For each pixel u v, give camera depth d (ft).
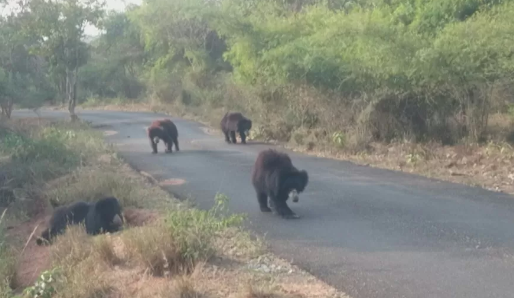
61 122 95.20
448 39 49.85
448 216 32.01
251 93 77.00
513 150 48.24
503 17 50.78
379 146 55.21
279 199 32.73
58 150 55.67
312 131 63.52
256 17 79.00
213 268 24.47
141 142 71.51
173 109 126.62
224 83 115.24
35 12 100.63
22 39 113.50
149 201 37.83
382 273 23.49
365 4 84.74
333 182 42.37
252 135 71.61
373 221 31.48
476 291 21.24
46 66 124.16
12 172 47.98
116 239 29.63
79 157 55.36
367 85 57.11
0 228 35.88
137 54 174.81
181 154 59.77
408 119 56.65
